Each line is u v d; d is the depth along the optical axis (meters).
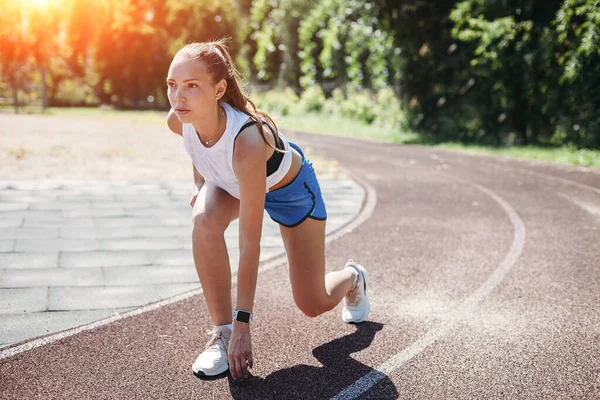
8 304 3.86
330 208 7.55
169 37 33.81
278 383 2.90
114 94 34.91
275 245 5.60
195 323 3.64
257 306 3.99
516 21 17.31
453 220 6.93
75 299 3.99
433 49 19.92
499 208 7.74
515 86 17.17
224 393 2.79
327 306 3.30
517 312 3.95
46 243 5.30
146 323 3.62
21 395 2.73
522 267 5.03
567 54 15.03
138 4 33.94
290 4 32.28
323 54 28.22
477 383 2.93
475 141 18.48
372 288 4.43
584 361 3.19
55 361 3.08
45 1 37.50
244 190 2.71
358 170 11.40
